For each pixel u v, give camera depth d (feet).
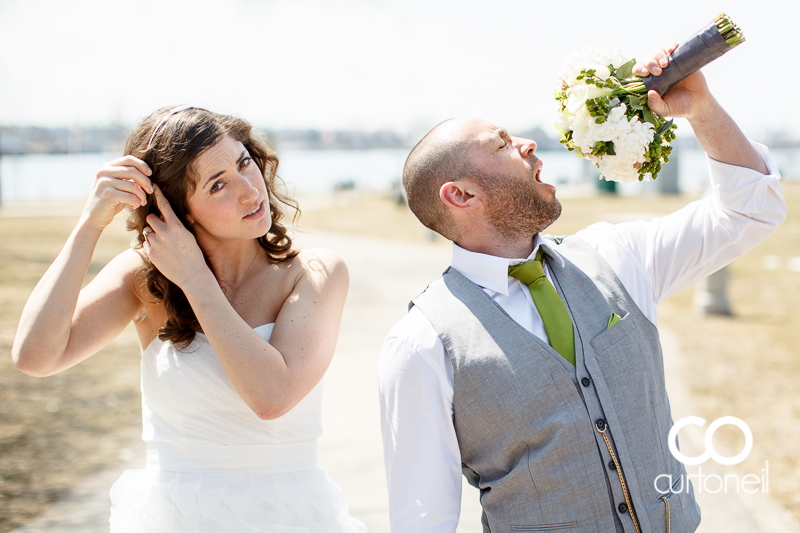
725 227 6.43
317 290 6.70
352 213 94.79
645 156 5.98
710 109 6.14
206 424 6.49
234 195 6.28
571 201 101.86
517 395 5.69
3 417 16.47
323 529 6.69
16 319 26.40
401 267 43.57
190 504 6.33
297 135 248.52
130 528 6.49
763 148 6.42
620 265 6.43
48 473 13.48
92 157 125.49
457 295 6.15
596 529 5.58
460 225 6.36
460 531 11.25
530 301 6.13
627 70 6.11
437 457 5.90
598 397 5.70
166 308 6.46
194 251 6.20
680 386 18.61
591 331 5.93
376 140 248.52
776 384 18.53
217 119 6.41
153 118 6.46
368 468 13.64
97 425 16.25
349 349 23.27
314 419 6.93
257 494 6.46
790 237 57.31
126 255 6.97
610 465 5.61
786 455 13.87
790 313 29.09
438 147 6.35
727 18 5.75
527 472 5.67
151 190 6.26
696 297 29.48
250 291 6.82
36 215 78.48
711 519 11.51
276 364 5.99
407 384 5.94
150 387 6.68
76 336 6.35
